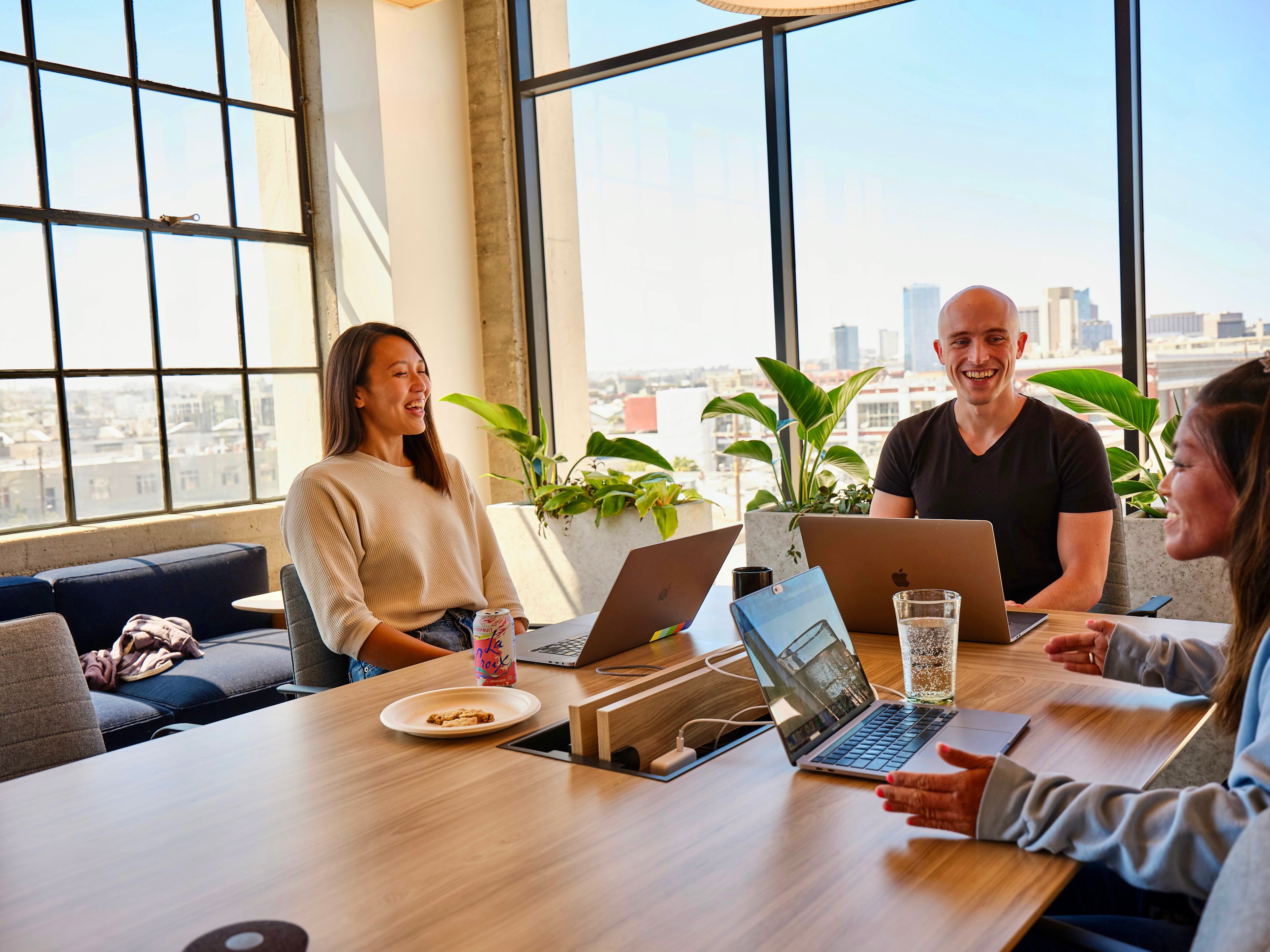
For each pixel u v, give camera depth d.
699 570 1.85
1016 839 0.97
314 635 2.21
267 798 1.17
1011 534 2.36
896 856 0.96
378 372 2.33
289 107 4.60
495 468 5.02
